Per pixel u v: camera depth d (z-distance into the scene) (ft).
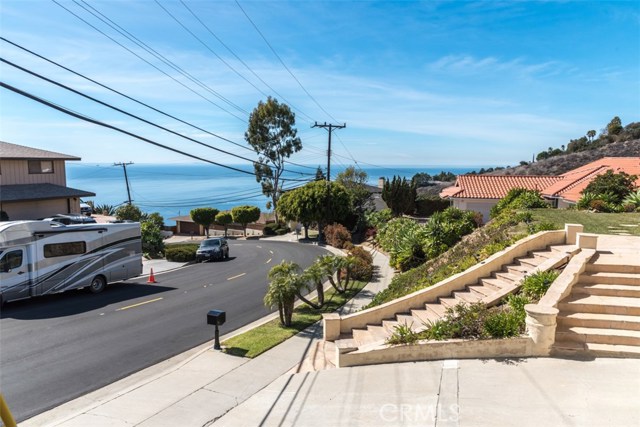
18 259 49.98
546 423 17.38
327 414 20.63
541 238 35.94
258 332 38.04
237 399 24.30
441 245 56.24
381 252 91.20
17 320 43.34
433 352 25.17
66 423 21.89
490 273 34.99
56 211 89.04
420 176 313.73
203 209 163.84
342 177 172.76
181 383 26.86
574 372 21.31
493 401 19.49
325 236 127.65
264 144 179.22
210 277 69.77
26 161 87.45
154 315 44.91
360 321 33.47
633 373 20.79
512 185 105.40
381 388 22.34
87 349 34.30
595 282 27.91
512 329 24.48
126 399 24.62
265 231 167.02
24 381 28.07
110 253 59.41
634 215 52.16
